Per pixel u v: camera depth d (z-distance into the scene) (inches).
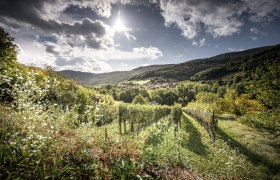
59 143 215.6
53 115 276.4
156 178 228.4
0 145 172.2
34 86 272.2
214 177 356.8
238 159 444.5
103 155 242.4
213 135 771.4
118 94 5093.5
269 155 630.5
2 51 547.8
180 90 5969.5
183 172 287.4
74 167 194.1
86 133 276.8
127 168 215.9
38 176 164.2
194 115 1359.5
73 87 932.6
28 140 189.9
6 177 151.5
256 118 812.6
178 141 370.3
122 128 845.2
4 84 317.1
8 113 246.7
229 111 1585.9
